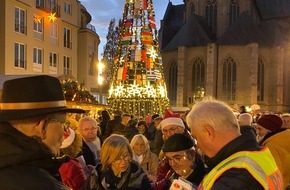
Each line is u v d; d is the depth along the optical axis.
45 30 32.06
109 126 11.01
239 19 61.31
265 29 61.38
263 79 58.84
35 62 30.78
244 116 7.69
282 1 67.44
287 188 5.09
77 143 4.63
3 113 2.04
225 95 58.09
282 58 58.28
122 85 18.75
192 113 2.74
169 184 4.50
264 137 5.64
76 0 38.06
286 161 5.16
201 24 63.78
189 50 59.62
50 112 2.07
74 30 37.62
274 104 58.47
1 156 1.94
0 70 26.94
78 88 14.70
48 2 32.66
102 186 4.28
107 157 4.27
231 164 2.41
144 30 18.23
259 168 2.37
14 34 27.94
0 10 27.03
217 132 2.60
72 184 4.26
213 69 57.19
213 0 64.50
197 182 4.14
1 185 1.90
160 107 18.66
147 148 6.74
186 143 4.11
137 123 12.04
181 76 58.84
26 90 2.06
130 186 4.29
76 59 38.00
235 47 57.84
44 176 1.97
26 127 2.06
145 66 18.39
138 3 18.23
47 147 2.10
